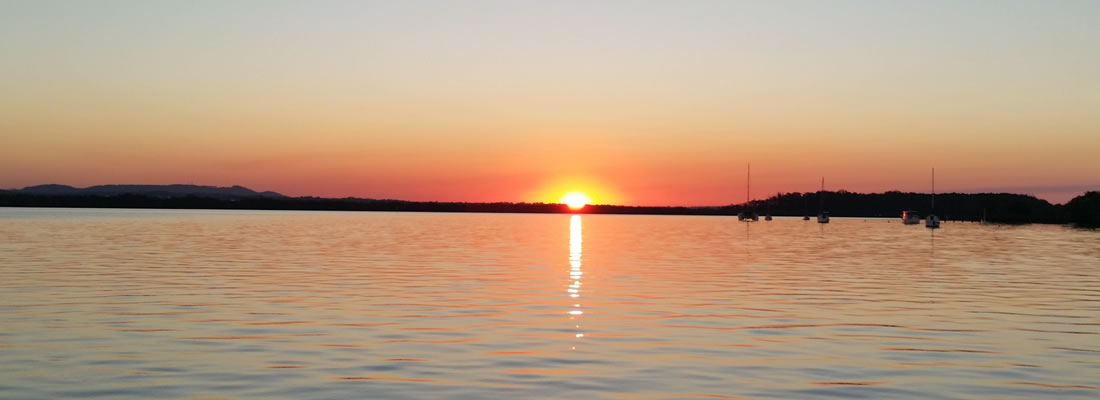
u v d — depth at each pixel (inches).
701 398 636.7
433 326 967.0
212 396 633.6
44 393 639.1
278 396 633.6
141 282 1430.9
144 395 635.5
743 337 905.5
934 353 818.8
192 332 913.5
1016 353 821.9
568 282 1497.3
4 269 1665.8
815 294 1326.3
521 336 903.1
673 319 1037.8
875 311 1122.7
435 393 645.3
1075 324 1015.0
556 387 667.4
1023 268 1931.6
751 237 3971.5
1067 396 652.1
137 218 6456.7
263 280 1485.0
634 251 2568.9
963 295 1326.3
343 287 1375.5
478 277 1581.0
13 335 885.8
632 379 697.6
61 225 4431.6
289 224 5413.4
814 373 724.0
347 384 673.0
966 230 5482.3
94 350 807.1
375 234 3818.9
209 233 3619.6
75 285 1370.6
